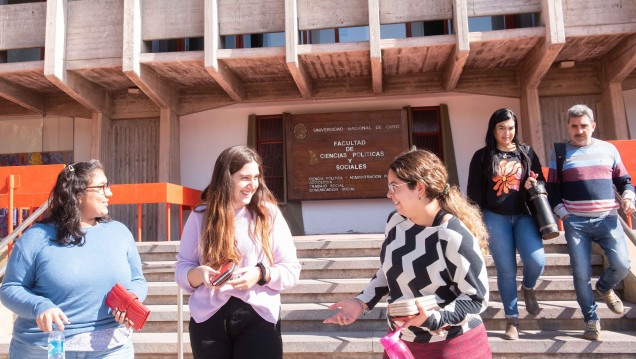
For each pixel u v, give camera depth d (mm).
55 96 9250
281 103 9164
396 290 1898
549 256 4383
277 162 9109
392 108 8938
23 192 5629
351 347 3527
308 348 3564
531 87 7965
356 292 4246
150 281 4910
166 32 7648
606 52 7734
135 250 2369
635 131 8164
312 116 9000
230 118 9273
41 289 2045
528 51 7578
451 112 8797
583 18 6879
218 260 2035
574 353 3324
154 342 3713
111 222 2316
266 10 7551
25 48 7945
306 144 8961
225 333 2016
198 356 2006
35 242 2055
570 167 3461
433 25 7934
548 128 8305
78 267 2066
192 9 7656
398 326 1892
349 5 7395
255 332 2014
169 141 8781
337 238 5672
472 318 1882
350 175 8828
